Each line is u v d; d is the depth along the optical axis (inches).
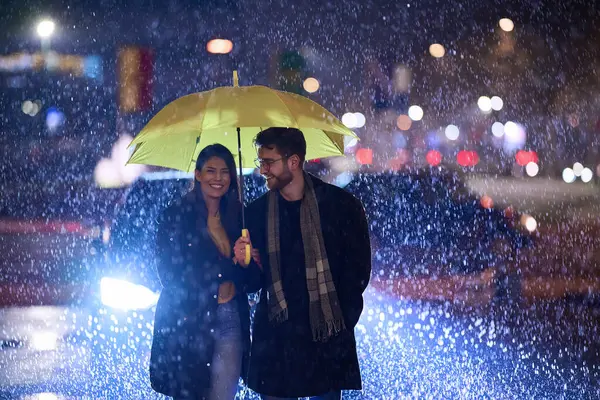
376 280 644.7
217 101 310.8
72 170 1460.4
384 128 1544.0
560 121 1638.8
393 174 706.2
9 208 1157.7
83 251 888.9
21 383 437.1
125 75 1551.4
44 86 1622.8
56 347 513.3
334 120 321.7
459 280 651.5
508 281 644.7
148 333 486.3
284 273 306.2
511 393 417.7
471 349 504.4
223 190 314.8
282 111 308.5
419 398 408.8
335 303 303.6
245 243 304.7
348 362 308.0
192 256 312.3
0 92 1653.5
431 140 1347.2
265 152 306.5
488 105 1605.6
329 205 307.1
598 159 1561.3
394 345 511.8
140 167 1159.6
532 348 508.7
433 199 689.6
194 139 347.3
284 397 305.1
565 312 605.9
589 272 713.6
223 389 311.9
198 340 311.1
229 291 315.6
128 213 466.0
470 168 1027.3
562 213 970.7
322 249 304.7
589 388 427.2
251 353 311.6
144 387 422.3
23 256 882.1
